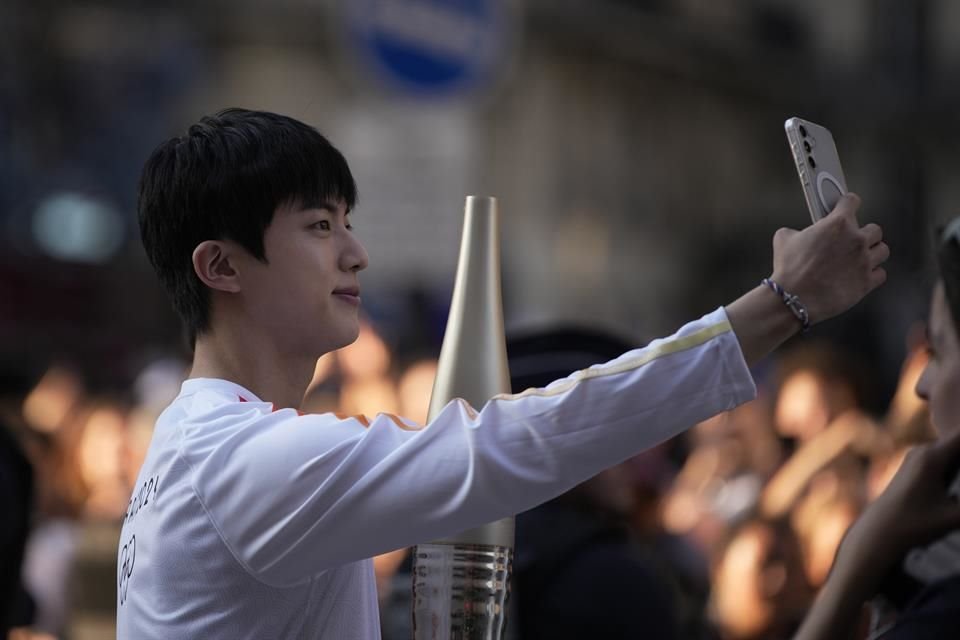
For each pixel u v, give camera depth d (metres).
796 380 8.58
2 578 4.76
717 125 41.81
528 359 4.72
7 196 22.58
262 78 28.20
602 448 2.47
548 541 4.40
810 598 7.46
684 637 5.72
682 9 39.00
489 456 2.48
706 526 7.91
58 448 9.19
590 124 35.78
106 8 25.52
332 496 2.54
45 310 21.00
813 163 2.60
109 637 7.74
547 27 33.38
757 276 40.12
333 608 2.77
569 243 34.50
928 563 2.80
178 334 19.33
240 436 2.67
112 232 23.30
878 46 44.31
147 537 2.77
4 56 23.81
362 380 10.09
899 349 15.56
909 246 31.27
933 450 2.85
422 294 14.83
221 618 2.68
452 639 2.67
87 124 24.47
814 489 7.77
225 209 2.84
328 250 2.88
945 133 44.16
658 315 38.19
